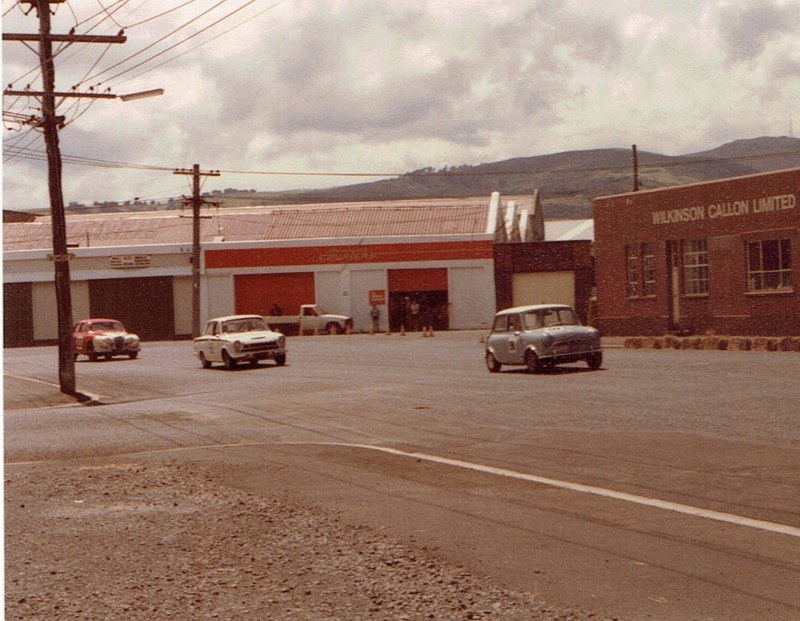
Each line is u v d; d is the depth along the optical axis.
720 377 22.91
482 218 74.56
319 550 8.45
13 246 80.06
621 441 14.33
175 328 71.56
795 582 6.75
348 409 21.20
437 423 18.02
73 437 18.73
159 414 22.39
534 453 13.77
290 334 68.44
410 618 6.34
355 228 76.69
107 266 71.69
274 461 14.25
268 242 69.69
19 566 8.31
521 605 6.49
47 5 28.48
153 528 9.76
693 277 39.38
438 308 68.44
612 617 6.14
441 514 9.81
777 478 10.80
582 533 8.62
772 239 35.69
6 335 72.12
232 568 7.97
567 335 26.95
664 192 40.25
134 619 6.62
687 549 7.83
